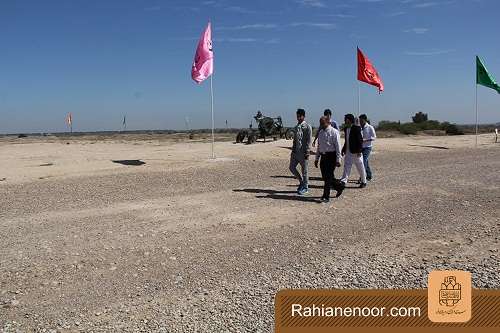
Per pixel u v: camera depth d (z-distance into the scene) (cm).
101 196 1207
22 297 578
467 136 4800
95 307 550
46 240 809
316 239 809
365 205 1084
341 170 1739
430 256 703
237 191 1284
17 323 511
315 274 641
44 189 1298
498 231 831
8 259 710
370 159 2242
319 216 980
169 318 521
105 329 497
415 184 1378
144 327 501
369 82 1975
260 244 784
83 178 1490
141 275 648
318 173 1669
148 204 1108
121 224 918
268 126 3056
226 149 2580
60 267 678
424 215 976
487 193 1216
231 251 748
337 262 687
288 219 955
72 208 1064
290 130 3272
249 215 991
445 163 2025
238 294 581
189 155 2247
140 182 1424
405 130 5512
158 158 2100
